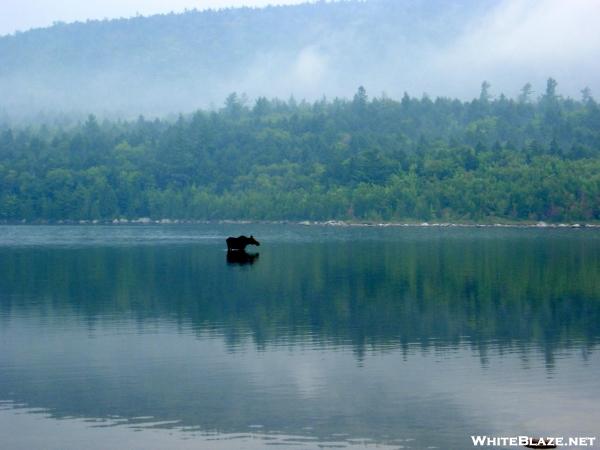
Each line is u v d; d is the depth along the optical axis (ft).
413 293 293.43
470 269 368.89
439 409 155.74
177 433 146.10
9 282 336.08
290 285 319.47
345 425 148.46
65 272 374.43
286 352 200.23
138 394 167.02
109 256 464.65
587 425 146.61
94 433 146.41
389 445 139.95
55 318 249.14
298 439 142.92
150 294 298.15
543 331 221.66
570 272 352.90
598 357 191.31
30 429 148.46
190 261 427.33
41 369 186.50
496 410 154.51
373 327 229.86
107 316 251.80
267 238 643.86
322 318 244.63
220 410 156.97
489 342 208.74
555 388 166.81
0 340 216.95
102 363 191.31
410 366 185.37
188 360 193.36
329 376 177.99
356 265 394.11
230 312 256.93
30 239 651.25
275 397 164.04
